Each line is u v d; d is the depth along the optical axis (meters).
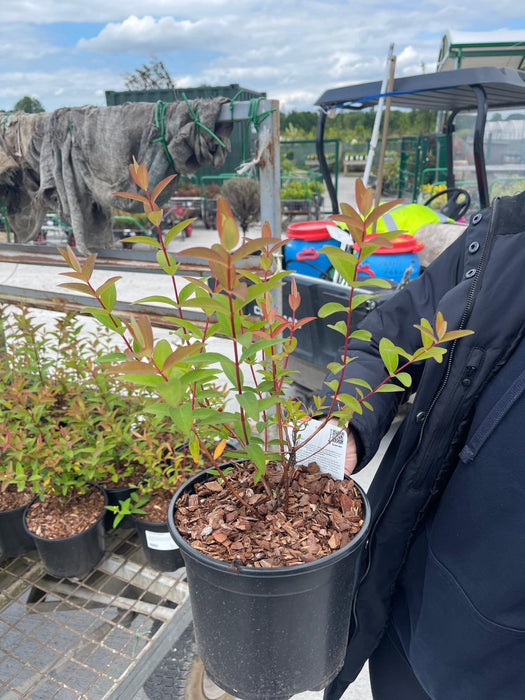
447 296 0.98
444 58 8.57
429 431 1.00
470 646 1.00
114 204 2.17
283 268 3.32
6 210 2.68
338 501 0.94
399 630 1.18
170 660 1.72
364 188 0.65
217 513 0.91
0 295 2.55
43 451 1.93
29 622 1.87
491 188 6.31
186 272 2.16
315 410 1.02
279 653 0.88
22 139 2.34
